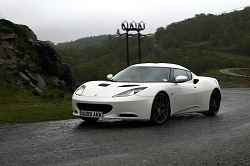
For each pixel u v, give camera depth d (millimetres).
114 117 5629
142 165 3252
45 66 16703
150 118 5848
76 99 5973
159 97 6055
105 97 5730
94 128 5496
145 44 98562
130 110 5660
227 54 156625
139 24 35062
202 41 172750
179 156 3639
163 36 133875
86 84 6492
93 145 4125
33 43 16297
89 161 3357
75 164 3242
